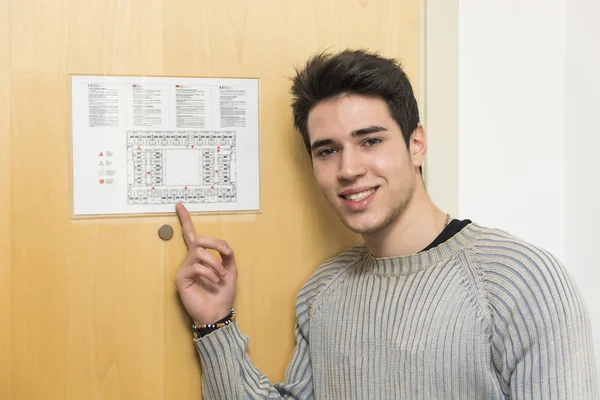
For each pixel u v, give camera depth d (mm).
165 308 1085
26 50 1030
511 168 1171
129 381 1076
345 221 892
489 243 842
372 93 851
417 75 1156
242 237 1111
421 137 920
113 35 1055
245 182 1108
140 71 1063
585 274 1156
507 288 793
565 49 1188
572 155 1181
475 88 1149
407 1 1152
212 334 1006
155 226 1078
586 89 1146
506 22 1160
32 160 1037
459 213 1148
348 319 939
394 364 861
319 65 890
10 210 1033
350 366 916
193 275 1014
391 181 856
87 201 1055
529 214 1184
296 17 1114
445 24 1131
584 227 1155
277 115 1115
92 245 1060
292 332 1134
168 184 1079
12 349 1035
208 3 1083
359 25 1137
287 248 1128
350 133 852
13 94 1029
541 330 760
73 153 1048
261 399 995
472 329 805
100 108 1054
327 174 895
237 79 1097
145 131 1067
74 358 1058
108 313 1067
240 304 1113
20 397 1038
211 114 1090
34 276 1042
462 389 810
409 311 860
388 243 907
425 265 871
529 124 1177
